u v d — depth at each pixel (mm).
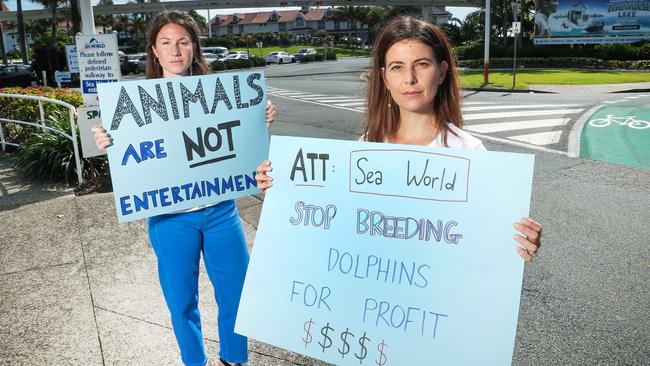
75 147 6707
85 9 7109
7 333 3342
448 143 2080
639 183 6707
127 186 2607
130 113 2576
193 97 2666
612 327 3387
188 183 2705
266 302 2156
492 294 1822
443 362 1869
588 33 35062
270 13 130375
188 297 2732
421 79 1980
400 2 69250
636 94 18078
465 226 1860
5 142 9070
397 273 1960
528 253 1784
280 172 2164
